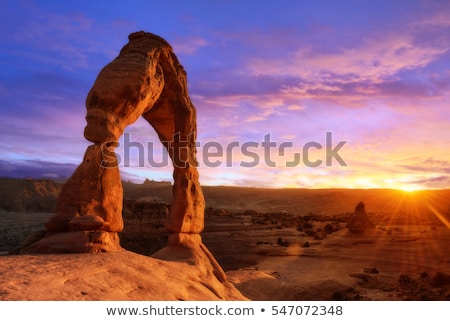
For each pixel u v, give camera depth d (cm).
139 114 1562
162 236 4038
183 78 1884
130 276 1145
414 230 5916
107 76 1484
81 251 1273
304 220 7925
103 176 1404
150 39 1691
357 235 5344
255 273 2862
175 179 1809
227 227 5828
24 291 841
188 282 1375
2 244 5059
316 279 3197
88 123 1432
